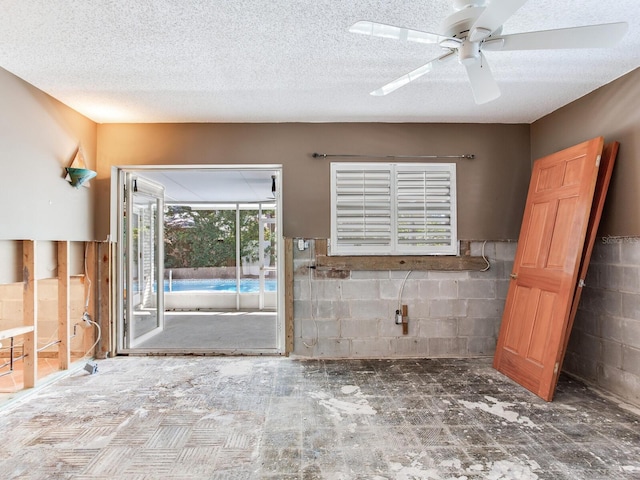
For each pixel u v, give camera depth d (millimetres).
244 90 3162
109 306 3922
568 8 2045
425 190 3979
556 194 3258
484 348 3971
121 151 3939
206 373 3441
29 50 2492
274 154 3967
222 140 3957
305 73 2855
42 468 2018
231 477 1946
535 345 3109
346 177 3961
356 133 3980
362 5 2027
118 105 3477
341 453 2152
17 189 2904
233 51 2521
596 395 2951
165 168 4027
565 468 2000
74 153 3578
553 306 3014
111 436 2344
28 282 3016
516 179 4008
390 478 1925
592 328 3201
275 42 2410
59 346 3451
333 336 3932
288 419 2561
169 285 7965
